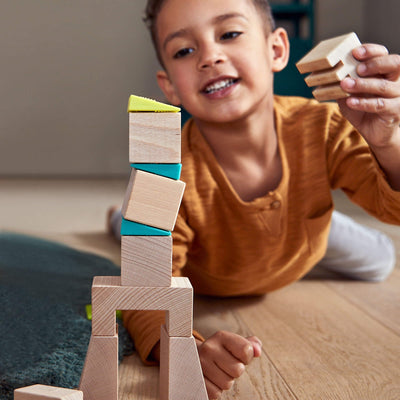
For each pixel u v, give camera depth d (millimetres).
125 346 792
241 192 918
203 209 902
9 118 3500
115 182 3240
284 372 716
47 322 854
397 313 985
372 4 3316
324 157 924
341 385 677
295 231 952
